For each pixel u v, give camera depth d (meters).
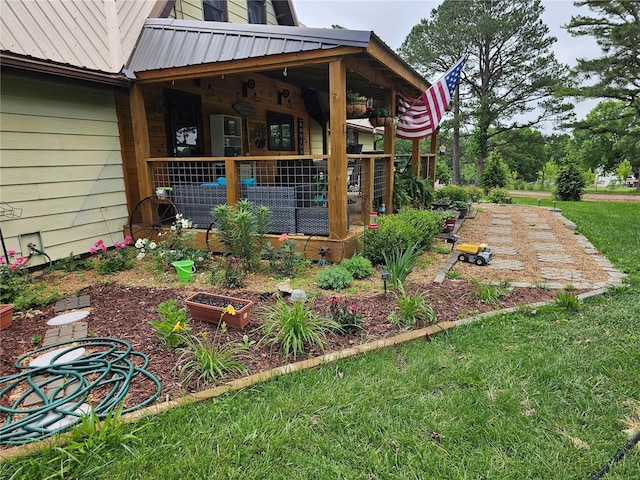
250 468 1.74
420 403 2.15
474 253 4.92
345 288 3.94
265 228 4.76
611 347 2.71
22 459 1.76
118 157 5.86
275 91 9.20
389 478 1.68
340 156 4.56
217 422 2.01
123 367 2.49
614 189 27.52
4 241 4.55
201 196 5.54
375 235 4.66
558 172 16.91
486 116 21.59
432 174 10.13
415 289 3.90
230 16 8.56
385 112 6.32
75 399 2.22
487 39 20.33
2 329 3.18
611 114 17.86
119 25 5.99
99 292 4.03
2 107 4.45
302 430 1.95
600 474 1.68
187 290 4.01
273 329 2.94
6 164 4.53
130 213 6.10
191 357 2.59
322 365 2.52
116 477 1.68
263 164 7.44
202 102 7.15
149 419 2.01
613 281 4.18
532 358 2.57
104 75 5.07
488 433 1.93
